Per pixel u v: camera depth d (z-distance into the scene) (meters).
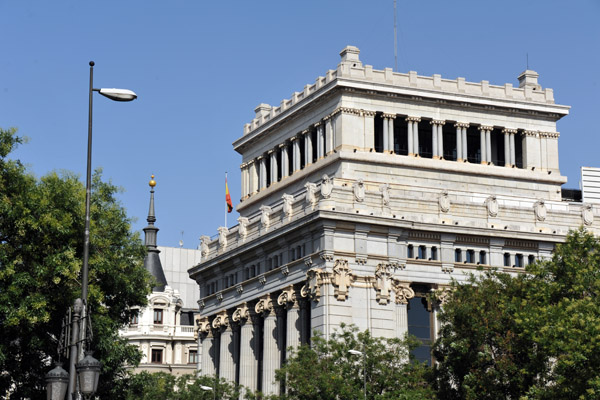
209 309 139.50
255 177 144.00
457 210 121.00
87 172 58.66
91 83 60.09
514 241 122.12
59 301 80.44
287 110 135.12
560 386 76.75
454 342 89.19
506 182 131.38
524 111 133.50
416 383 96.06
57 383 52.84
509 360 84.94
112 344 82.94
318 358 100.31
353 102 125.94
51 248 80.69
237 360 133.62
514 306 85.69
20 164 83.00
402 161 126.12
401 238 117.06
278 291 122.31
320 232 113.88
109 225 89.12
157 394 133.00
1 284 78.94
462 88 131.00
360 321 112.94
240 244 130.75
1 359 77.44
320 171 128.25
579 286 82.62
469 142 133.88
